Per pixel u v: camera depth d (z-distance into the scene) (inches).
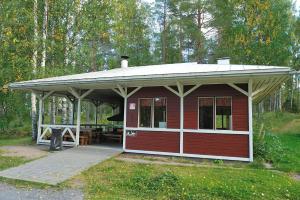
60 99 767.1
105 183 252.5
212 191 222.7
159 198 210.2
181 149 382.0
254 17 858.8
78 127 474.6
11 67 644.7
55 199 206.8
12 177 271.0
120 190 231.1
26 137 694.5
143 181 251.6
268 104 1389.0
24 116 882.1
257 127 709.3
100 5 724.0
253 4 859.4
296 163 348.2
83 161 339.9
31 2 681.6
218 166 324.2
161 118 405.4
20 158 366.6
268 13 845.2
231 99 362.3
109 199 205.6
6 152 416.8
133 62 1080.8
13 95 751.1
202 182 245.8
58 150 436.1
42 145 502.9
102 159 353.7
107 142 539.5
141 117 418.9
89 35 722.2
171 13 1108.5
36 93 523.8
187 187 232.5
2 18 653.9
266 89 452.8
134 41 1099.9
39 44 653.9
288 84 1302.9
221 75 319.3
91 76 427.5
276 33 834.8
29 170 296.8
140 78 363.9
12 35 643.5
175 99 396.2
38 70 624.1
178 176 262.8
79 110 475.5
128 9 930.1
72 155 377.7
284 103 1376.7
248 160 344.2
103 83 407.2
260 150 383.6
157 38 1144.2
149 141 407.2
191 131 379.9
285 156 396.2
